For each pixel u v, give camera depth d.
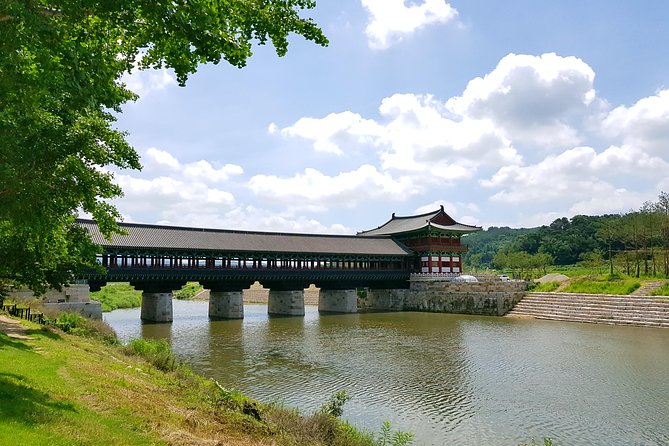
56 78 9.28
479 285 72.44
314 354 37.66
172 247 58.31
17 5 8.29
